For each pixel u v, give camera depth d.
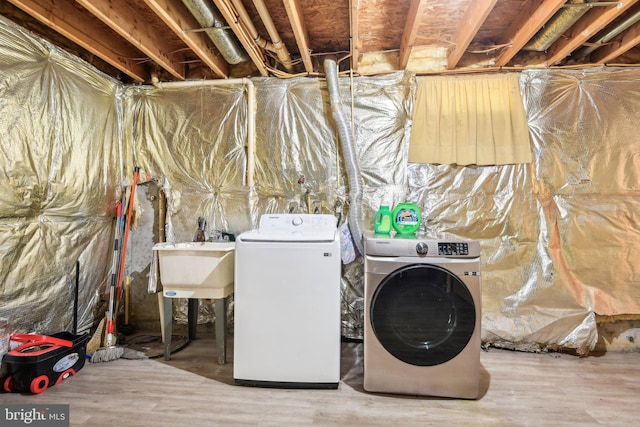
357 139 2.71
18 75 2.03
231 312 2.75
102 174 2.68
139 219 2.90
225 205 2.80
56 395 1.82
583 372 2.12
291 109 2.77
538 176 2.55
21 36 2.05
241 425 1.58
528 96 2.58
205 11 2.00
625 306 2.39
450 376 1.81
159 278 2.34
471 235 2.58
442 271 1.80
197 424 1.58
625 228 2.44
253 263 1.94
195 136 2.85
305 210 2.72
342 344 2.59
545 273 2.48
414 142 2.64
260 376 1.94
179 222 2.83
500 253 2.54
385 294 1.84
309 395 1.85
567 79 2.54
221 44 2.34
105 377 2.04
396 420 1.62
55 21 2.00
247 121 2.79
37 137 2.14
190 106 2.87
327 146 2.73
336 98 2.57
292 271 1.92
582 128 2.52
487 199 2.58
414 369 1.84
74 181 2.42
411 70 2.68
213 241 2.73
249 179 2.77
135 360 2.28
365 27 2.40
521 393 1.87
